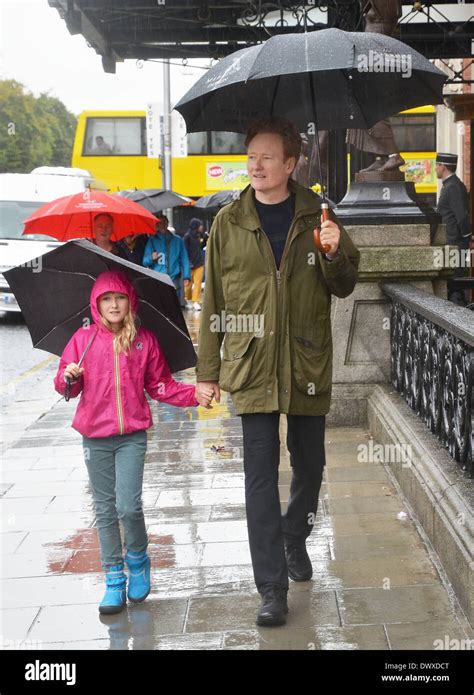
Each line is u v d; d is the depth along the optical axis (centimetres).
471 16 1483
